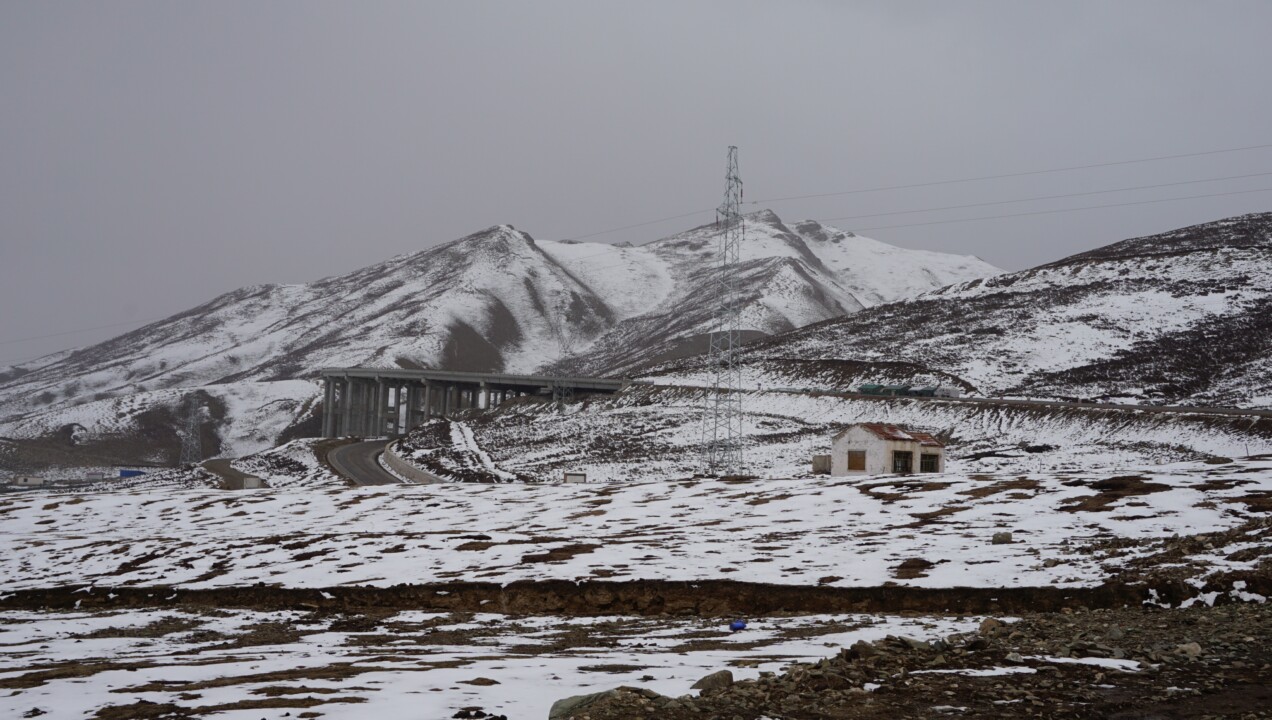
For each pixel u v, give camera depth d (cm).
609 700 1658
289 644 2953
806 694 1731
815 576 3691
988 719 1559
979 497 5088
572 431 16938
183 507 7675
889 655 2039
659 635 2966
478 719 1588
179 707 1706
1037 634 2459
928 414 14712
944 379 18262
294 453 17462
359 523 6212
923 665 1992
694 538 4784
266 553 5316
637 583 3812
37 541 6431
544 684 1956
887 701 1684
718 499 6072
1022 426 13362
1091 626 2583
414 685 1934
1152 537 3759
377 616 3691
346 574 4538
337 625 3462
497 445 16500
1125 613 2877
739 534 4803
